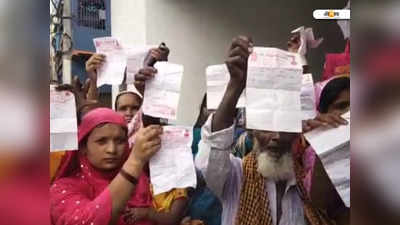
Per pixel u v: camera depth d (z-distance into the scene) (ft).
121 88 5.95
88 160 4.58
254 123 4.41
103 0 8.35
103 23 8.34
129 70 4.96
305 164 5.37
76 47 8.01
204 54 8.74
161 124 4.97
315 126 4.72
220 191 4.93
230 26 9.03
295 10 9.62
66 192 4.29
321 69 8.84
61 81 7.52
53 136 4.36
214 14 8.88
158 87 4.61
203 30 8.76
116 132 4.58
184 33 8.60
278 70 4.43
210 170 4.77
